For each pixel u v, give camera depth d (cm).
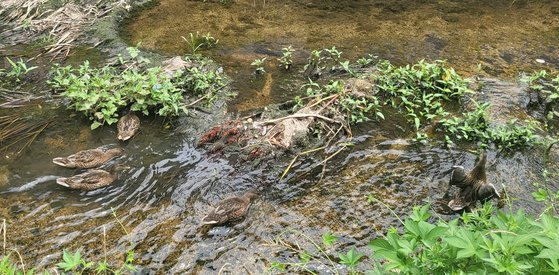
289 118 655
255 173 594
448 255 324
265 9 1030
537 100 734
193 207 545
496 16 1010
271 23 972
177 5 1034
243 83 770
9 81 757
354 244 500
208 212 539
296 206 549
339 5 1051
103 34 879
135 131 653
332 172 599
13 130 654
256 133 643
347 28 956
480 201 545
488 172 597
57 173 588
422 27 961
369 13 1016
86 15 935
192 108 702
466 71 812
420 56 856
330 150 633
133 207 543
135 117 666
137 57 809
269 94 744
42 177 581
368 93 732
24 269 466
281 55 855
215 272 470
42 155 616
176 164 605
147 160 611
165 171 593
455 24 974
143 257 484
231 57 845
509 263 289
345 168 605
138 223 523
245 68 812
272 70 809
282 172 596
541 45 899
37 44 853
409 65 816
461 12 1025
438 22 981
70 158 593
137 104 677
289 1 1066
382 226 523
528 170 602
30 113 689
